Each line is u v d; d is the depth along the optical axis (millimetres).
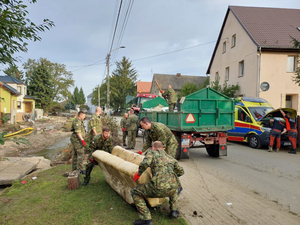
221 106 7551
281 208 3951
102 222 3277
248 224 3354
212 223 3357
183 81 47875
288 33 18172
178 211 3449
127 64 54250
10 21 3514
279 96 16859
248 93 18031
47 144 12680
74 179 4590
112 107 53375
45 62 50906
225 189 4812
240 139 10773
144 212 3160
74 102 94312
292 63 17281
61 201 4000
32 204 3912
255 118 10117
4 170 6199
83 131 5676
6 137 3473
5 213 3598
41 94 40531
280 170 6363
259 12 20984
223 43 22672
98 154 4469
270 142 9188
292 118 9727
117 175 3963
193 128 7051
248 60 18000
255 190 4812
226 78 22234
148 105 13555
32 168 6664
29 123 23578
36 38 3980
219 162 7316
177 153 7223
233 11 20438
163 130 4957
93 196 4207
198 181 5336
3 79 32312
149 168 3381
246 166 6801
